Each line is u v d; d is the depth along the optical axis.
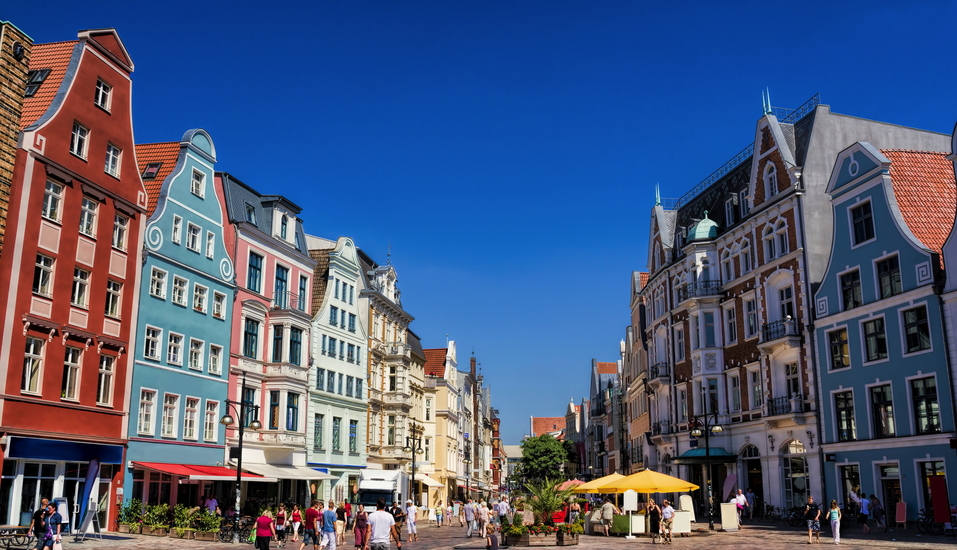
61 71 32.50
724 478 48.91
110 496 32.59
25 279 28.69
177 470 34.50
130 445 33.78
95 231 32.44
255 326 44.78
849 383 37.16
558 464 111.06
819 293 39.66
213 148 41.88
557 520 29.83
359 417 55.84
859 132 43.88
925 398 33.06
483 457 124.88
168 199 37.56
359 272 58.19
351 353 55.31
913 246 34.12
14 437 27.69
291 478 42.31
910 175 38.25
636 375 68.12
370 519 19.33
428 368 83.31
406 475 58.69
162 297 36.62
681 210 57.94
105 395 32.84
